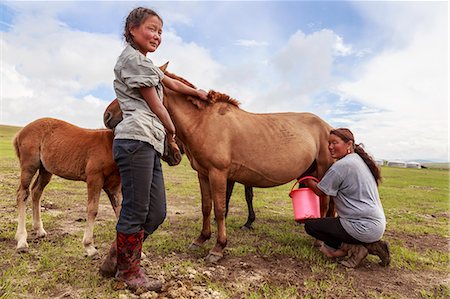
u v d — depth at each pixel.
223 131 3.87
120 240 2.79
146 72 2.65
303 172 4.54
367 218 3.63
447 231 6.03
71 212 6.12
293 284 3.25
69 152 4.10
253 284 3.19
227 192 5.69
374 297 3.08
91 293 2.83
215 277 3.33
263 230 5.46
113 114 3.68
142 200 2.71
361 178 3.68
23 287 2.93
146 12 2.78
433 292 3.25
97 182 3.94
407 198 10.88
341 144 3.92
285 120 4.50
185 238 4.68
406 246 4.89
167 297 2.81
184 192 9.61
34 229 4.52
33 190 4.55
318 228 3.89
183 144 4.25
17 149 4.41
